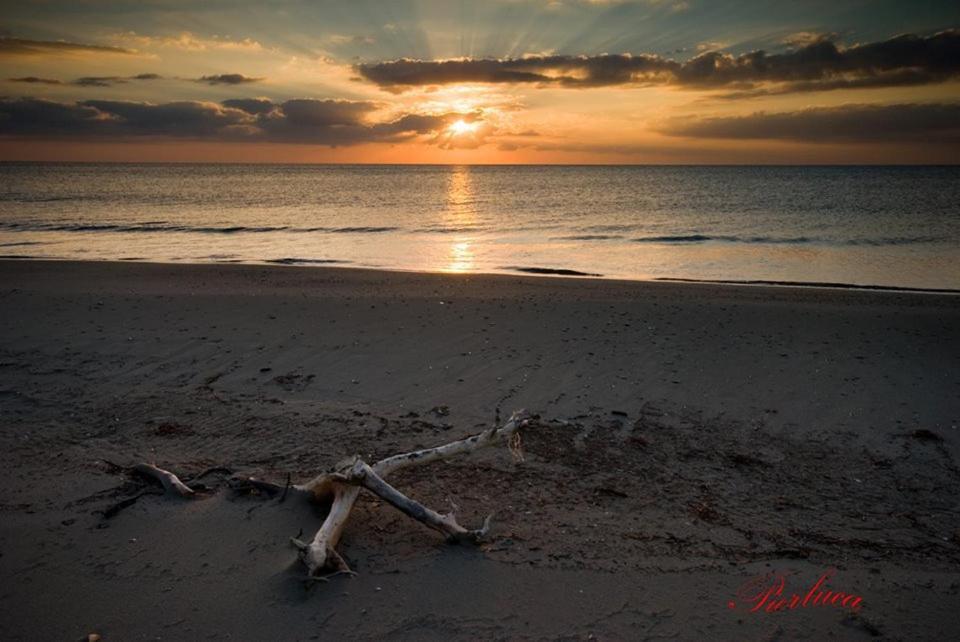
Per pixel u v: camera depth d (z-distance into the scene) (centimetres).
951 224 3284
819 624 371
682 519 493
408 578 406
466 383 808
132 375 825
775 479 566
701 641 355
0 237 2670
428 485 545
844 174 14625
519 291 1420
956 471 583
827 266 2042
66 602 378
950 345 966
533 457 603
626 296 1368
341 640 349
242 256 2234
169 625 360
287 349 938
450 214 4238
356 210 4575
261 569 409
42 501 497
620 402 748
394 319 1111
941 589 407
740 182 10125
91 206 4578
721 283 1647
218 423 676
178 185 8719
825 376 831
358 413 708
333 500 470
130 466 565
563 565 424
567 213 4316
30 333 1001
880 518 501
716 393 777
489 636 354
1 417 681
